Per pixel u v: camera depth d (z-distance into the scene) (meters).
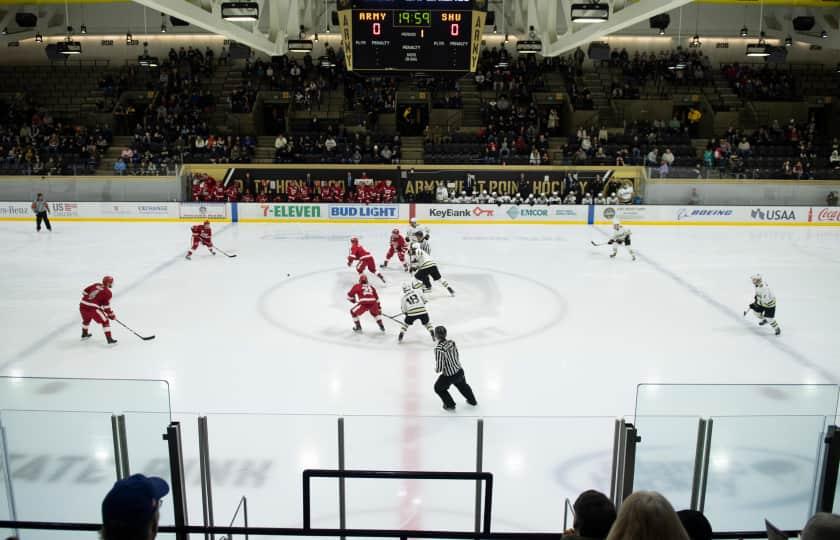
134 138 31.39
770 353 12.55
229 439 6.71
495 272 18.95
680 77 34.66
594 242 23.56
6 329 13.52
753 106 34.62
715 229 26.75
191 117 32.22
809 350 12.74
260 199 28.80
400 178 29.89
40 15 35.66
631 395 10.52
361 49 18.05
